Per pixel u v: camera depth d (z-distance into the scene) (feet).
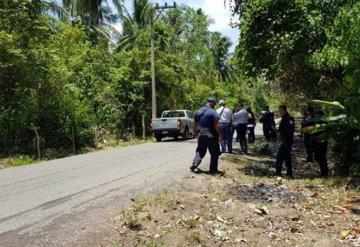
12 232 20.36
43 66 57.57
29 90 56.85
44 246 18.57
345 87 33.53
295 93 75.51
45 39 60.85
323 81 46.09
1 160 48.93
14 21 57.11
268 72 45.91
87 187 30.50
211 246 19.44
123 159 47.06
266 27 39.37
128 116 87.56
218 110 50.57
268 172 39.09
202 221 22.39
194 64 146.00
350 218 23.80
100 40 106.32
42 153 54.44
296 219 23.18
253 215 23.63
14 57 53.62
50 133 59.21
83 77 75.66
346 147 35.06
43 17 67.92
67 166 42.75
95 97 75.36
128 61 90.22
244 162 44.32
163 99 98.12
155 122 77.05
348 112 33.42
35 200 26.91
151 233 20.49
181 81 108.06
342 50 31.35
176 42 135.85
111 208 24.20
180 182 31.01
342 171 35.68
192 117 85.92
